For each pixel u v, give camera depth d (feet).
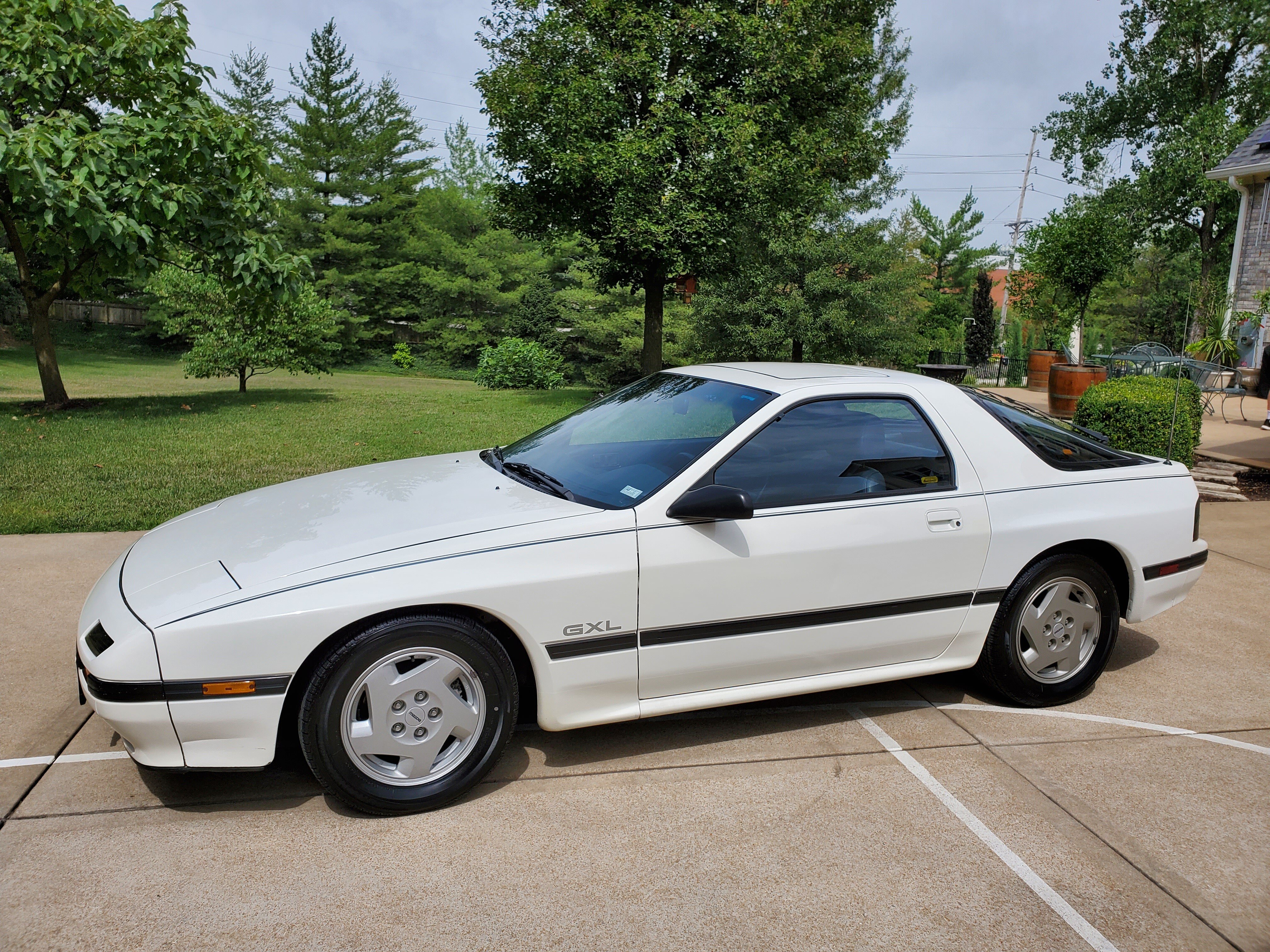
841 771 10.37
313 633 8.52
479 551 9.31
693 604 10.09
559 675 9.68
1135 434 27.76
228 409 45.19
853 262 60.95
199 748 8.52
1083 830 9.18
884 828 9.16
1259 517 24.26
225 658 8.35
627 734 11.28
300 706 8.77
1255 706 12.43
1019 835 9.07
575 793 9.77
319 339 56.44
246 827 8.91
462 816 9.24
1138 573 12.62
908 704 12.39
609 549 9.69
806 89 54.65
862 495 10.94
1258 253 57.06
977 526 11.37
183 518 11.54
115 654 8.31
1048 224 52.54
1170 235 87.76
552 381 79.51
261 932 7.31
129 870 8.12
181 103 37.68
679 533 9.99
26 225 40.75
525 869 8.31
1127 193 74.59
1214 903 8.03
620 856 8.55
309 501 11.18
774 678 10.85
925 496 11.25
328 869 8.23
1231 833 9.17
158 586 9.05
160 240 38.37
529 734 11.27
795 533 10.46
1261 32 21.84
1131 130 71.77
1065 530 11.90
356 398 54.34
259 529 10.21
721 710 12.12
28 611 15.03
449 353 114.62
